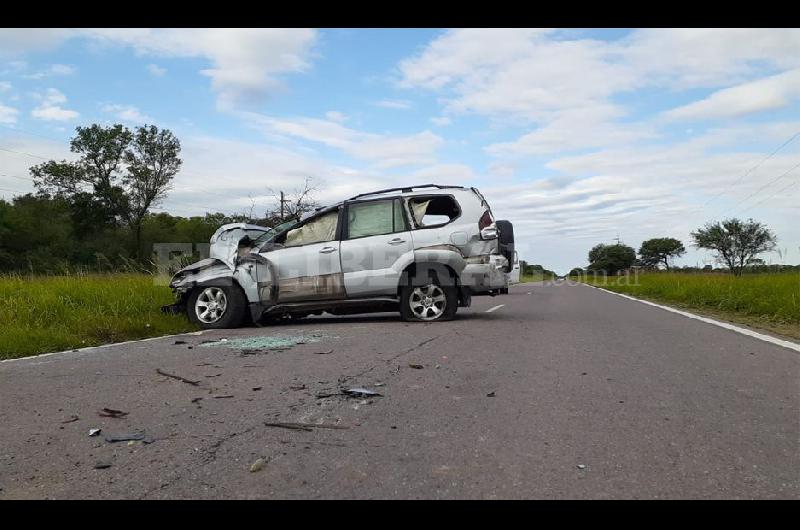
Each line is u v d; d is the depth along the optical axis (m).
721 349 6.90
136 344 7.67
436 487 2.96
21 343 7.21
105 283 11.85
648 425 3.90
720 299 13.80
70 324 8.73
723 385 5.02
